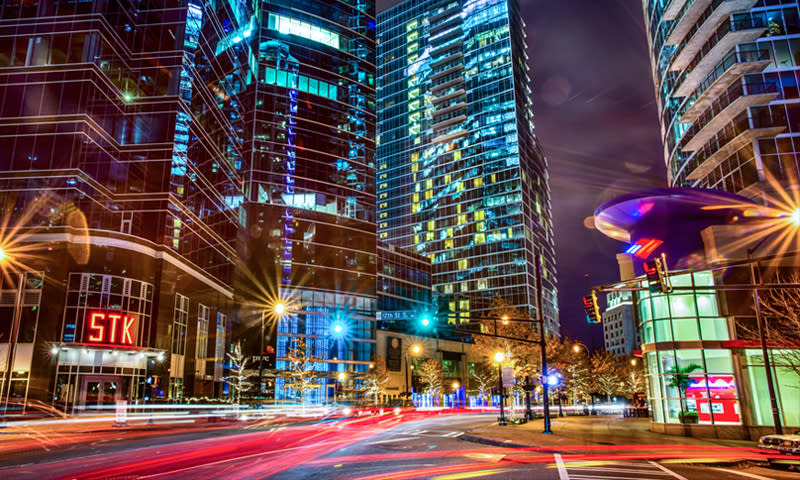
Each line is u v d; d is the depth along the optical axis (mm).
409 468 15180
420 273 108562
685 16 56969
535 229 136375
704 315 30891
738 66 50156
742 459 18391
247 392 69125
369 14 96625
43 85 47344
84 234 45500
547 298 136250
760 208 31656
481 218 134750
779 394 28359
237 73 75750
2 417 37406
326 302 79688
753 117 49594
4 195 45156
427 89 155375
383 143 160750
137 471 13867
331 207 83562
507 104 138375
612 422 42281
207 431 31531
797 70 49812
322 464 15844
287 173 81125
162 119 53094
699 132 55969
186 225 55312
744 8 51719
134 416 40344
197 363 60062
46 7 49188
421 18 162125
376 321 86312
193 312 58438
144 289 47906
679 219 33000
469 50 148625
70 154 45781
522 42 154625
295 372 65375
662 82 70188
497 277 128375
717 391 29672
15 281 43844
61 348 43031
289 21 87125
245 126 80750
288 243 78688
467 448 21688
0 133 46375
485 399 95250
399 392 87750
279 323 75188
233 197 73312
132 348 45719
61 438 25781
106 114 49844
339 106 88500
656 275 19344
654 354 32562
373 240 87125
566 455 19469
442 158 146500
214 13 65625
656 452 20609
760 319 25234
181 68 54781
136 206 50625
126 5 53844
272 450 19938
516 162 133125
